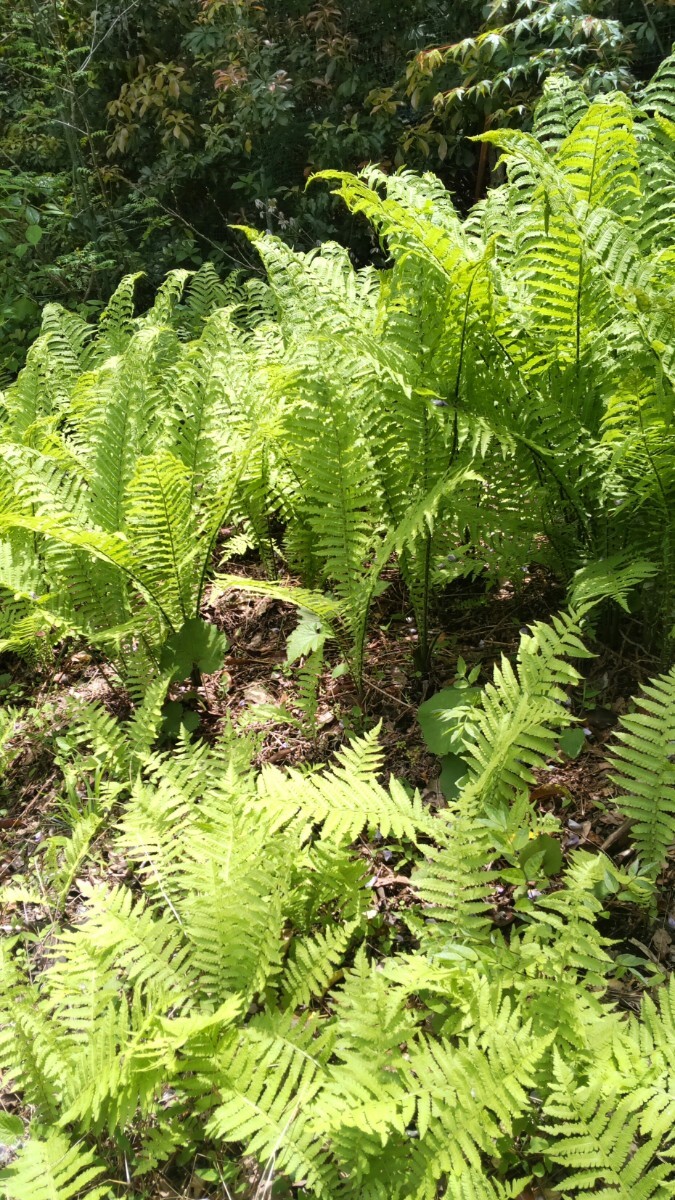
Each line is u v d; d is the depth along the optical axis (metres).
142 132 9.41
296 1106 1.78
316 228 8.15
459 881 2.09
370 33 8.40
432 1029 2.09
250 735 3.18
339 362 2.95
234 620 3.82
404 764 2.90
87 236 8.91
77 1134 2.04
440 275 2.76
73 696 3.53
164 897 2.32
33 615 3.38
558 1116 1.69
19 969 2.58
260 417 3.32
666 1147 1.80
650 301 2.38
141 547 3.19
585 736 2.81
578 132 2.72
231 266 8.95
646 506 2.79
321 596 2.91
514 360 3.01
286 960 2.30
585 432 2.80
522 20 6.22
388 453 3.07
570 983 1.86
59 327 5.55
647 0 6.55
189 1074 2.08
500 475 3.01
